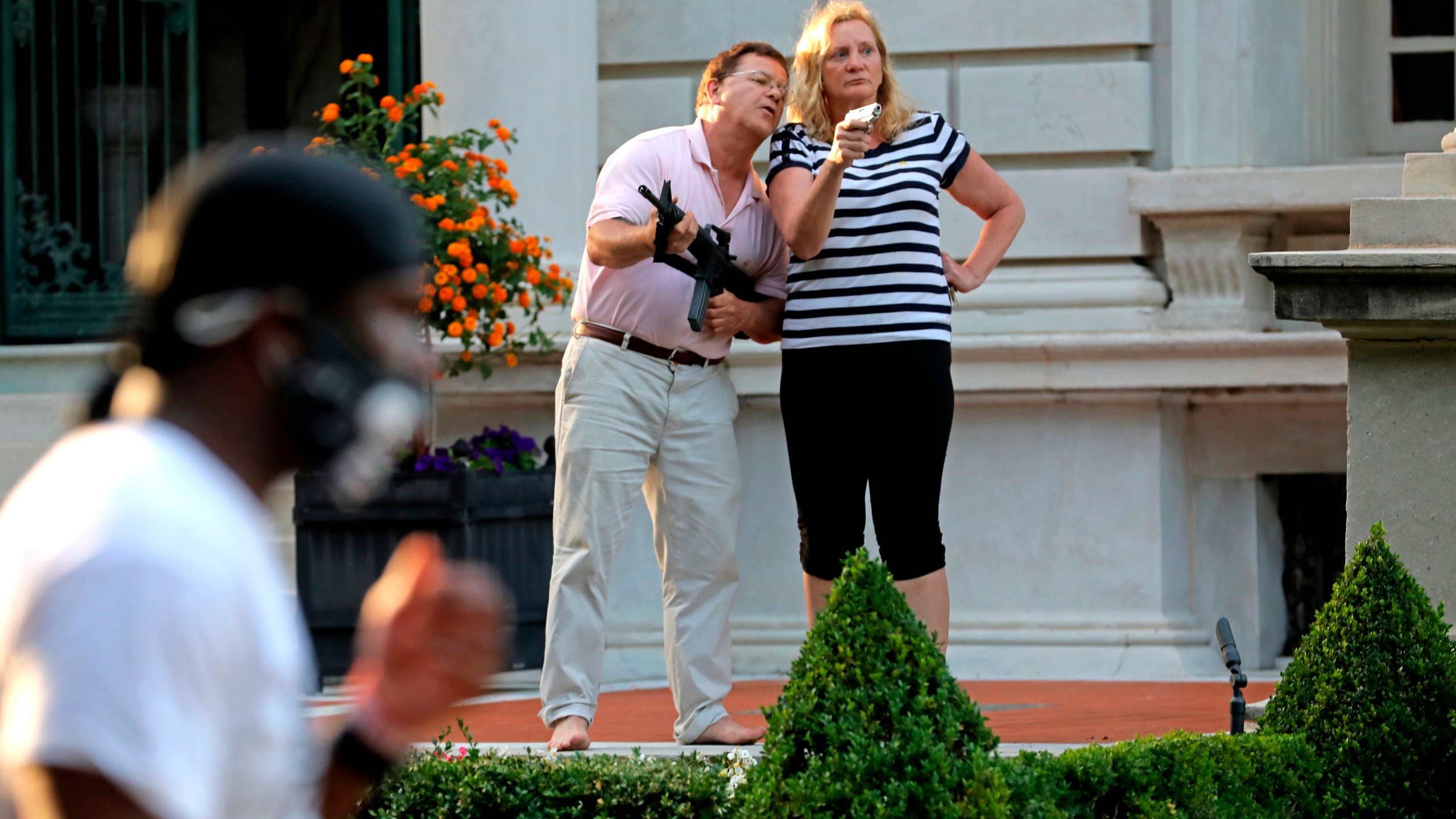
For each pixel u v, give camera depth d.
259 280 5.88
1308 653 16.14
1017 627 29.69
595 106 31.52
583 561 20.09
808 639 12.73
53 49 34.69
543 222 30.48
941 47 30.94
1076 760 14.01
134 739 5.13
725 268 19.89
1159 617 29.41
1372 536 16.25
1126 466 29.64
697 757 15.64
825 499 19.70
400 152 31.50
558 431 20.41
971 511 30.17
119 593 5.22
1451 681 15.77
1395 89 31.62
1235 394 29.69
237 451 5.91
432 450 28.02
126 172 34.88
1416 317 18.05
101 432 5.74
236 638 5.44
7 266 34.97
